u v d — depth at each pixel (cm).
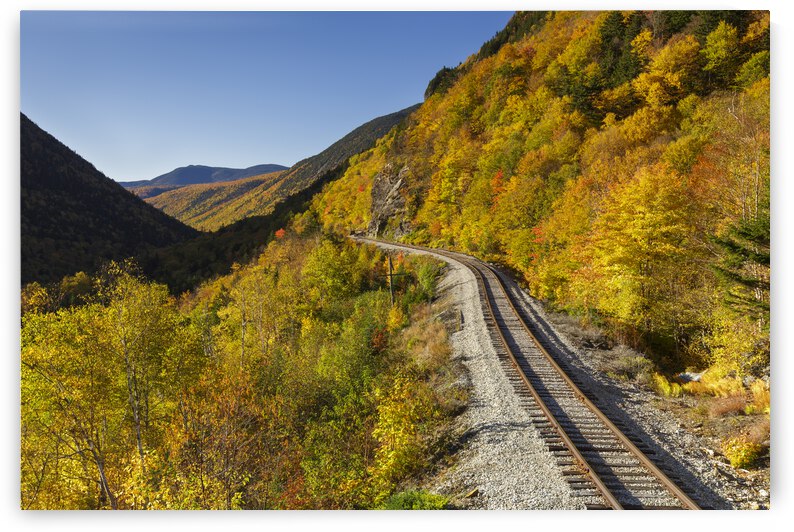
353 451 1438
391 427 1194
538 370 1495
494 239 4338
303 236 8038
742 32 3925
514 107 6544
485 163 5559
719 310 1605
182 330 2012
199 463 1152
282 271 5909
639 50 4950
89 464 1614
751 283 1342
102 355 1645
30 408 1524
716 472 888
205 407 1303
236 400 1374
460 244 5434
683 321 1902
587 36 6153
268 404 1648
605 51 5869
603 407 1191
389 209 8031
